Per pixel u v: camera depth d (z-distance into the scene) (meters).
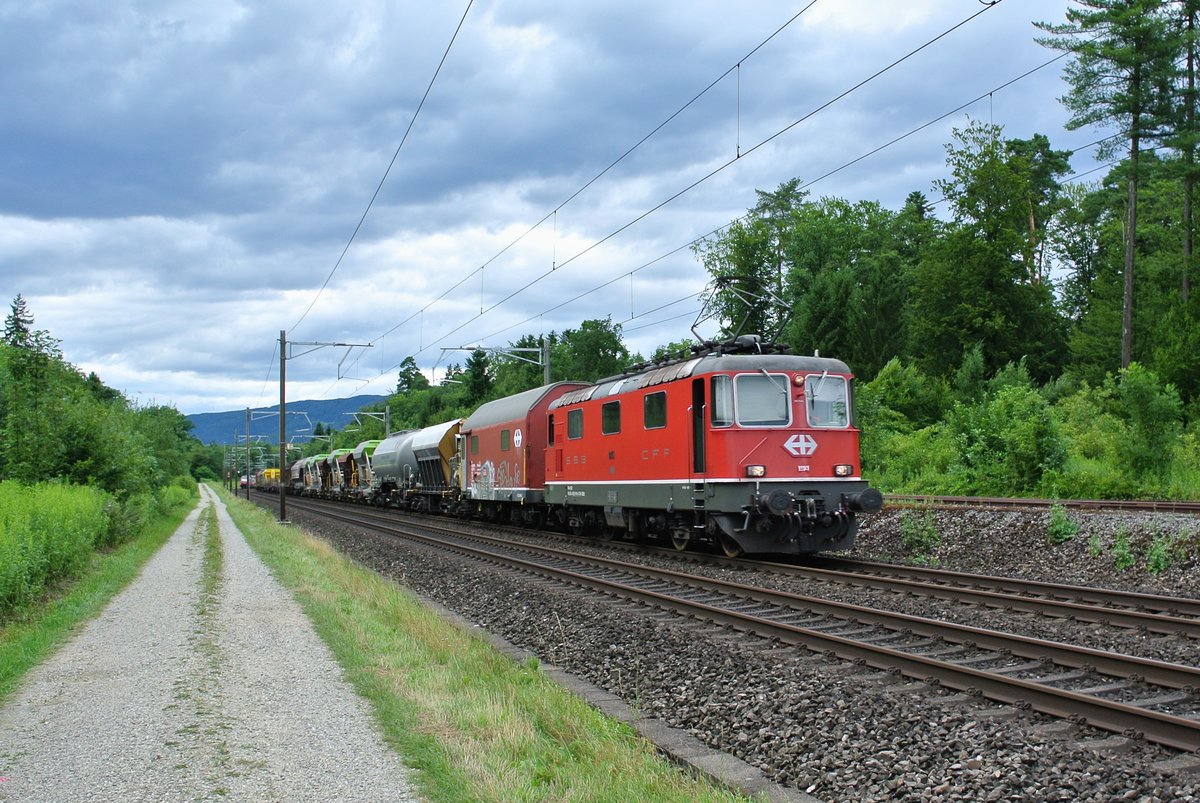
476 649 10.48
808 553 19.14
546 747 6.90
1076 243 64.62
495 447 31.17
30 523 15.70
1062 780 5.89
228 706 8.12
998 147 51.41
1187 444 25.33
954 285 51.16
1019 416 25.66
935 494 25.77
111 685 8.97
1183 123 40.22
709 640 10.55
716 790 6.06
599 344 73.94
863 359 46.28
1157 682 8.12
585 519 24.75
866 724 7.16
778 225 65.19
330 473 71.56
